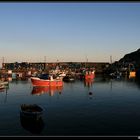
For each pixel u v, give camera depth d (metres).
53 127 30.67
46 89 76.69
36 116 32.78
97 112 39.59
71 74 138.75
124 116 36.56
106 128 30.09
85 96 59.72
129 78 129.38
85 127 30.56
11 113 39.34
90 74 118.00
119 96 59.66
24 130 29.50
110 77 139.00
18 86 86.94
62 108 43.25
